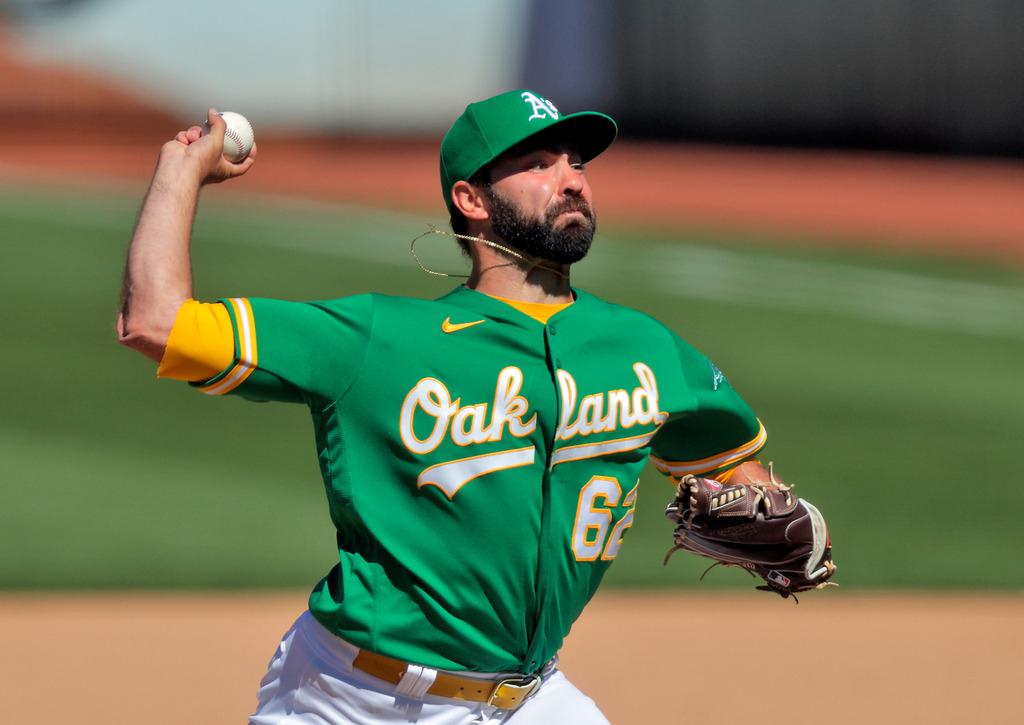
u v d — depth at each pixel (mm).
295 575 29281
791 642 26859
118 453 37125
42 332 48750
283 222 73125
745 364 49125
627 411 12383
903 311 59094
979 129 110500
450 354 11781
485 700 12250
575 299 12938
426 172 96938
